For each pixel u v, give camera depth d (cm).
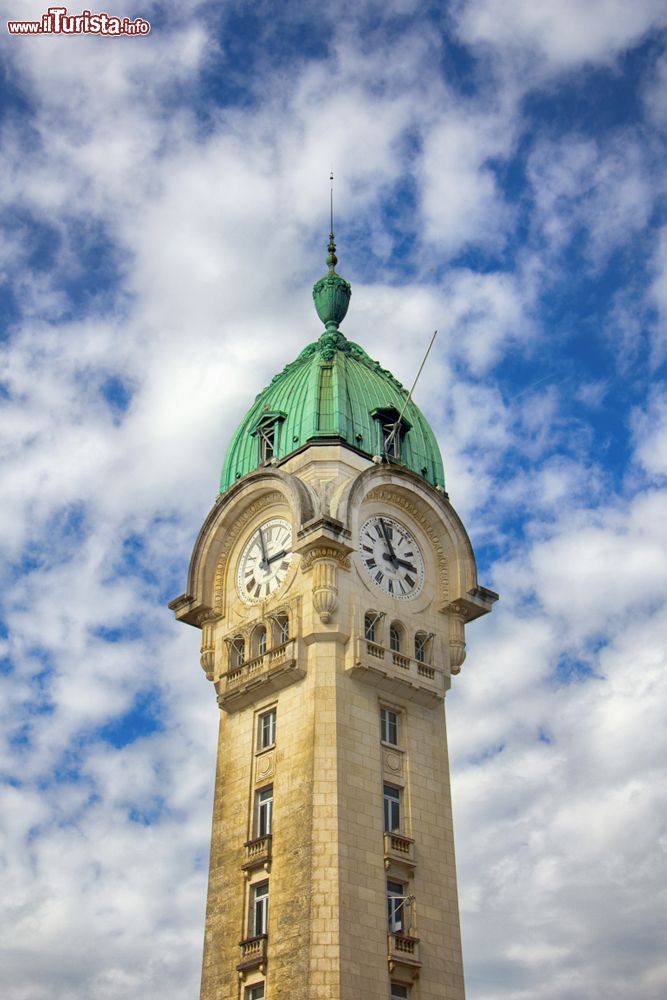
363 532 7612
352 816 6750
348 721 7006
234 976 6681
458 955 6906
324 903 6431
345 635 7188
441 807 7269
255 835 7050
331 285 9131
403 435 8288
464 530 8000
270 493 7800
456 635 7781
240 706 7512
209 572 7988
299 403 8131
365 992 6341
